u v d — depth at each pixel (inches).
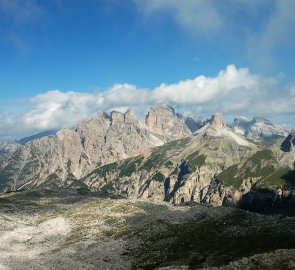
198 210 7130.9
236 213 6456.7
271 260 2891.2
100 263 4810.5
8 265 4680.1
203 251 4650.6
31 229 7303.2
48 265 4729.3
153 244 5349.4
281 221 5570.9
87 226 6968.5
